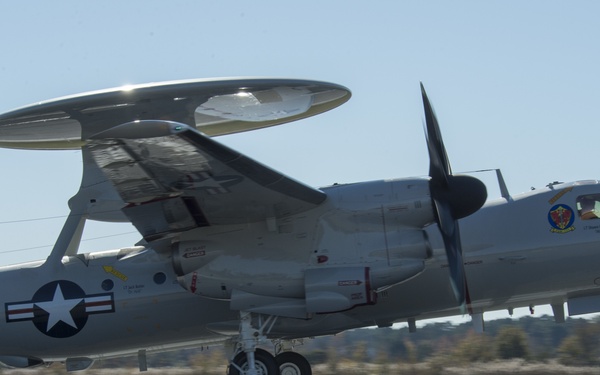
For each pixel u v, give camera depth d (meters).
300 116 34.97
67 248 32.31
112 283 31.95
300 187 27.30
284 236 29.23
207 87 27.58
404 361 45.16
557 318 33.91
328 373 43.19
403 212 28.66
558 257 30.67
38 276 32.28
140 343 33.03
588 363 42.22
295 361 33.16
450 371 40.75
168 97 27.81
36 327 32.00
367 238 28.77
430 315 32.41
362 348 48.09
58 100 27.56
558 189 31.50
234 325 31.58
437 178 28.64
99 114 28.55
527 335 46.12
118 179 25.48
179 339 33.09
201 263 29.48
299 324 30.19
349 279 28.27
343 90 32.03
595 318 45.19
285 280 28.97
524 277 30.88
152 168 24.92
